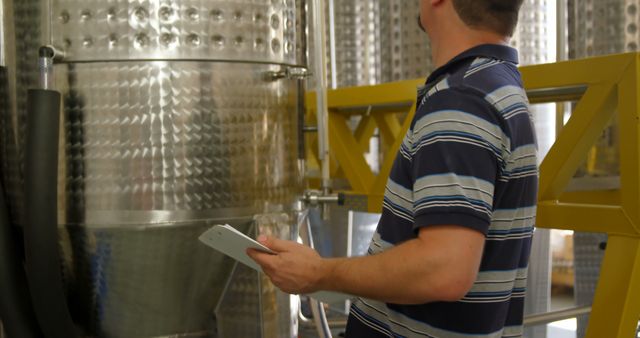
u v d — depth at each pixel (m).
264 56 1.92
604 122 2.04
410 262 1.25
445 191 1.25
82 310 1.98
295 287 1.38
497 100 1.31
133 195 1.82
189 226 1.86
